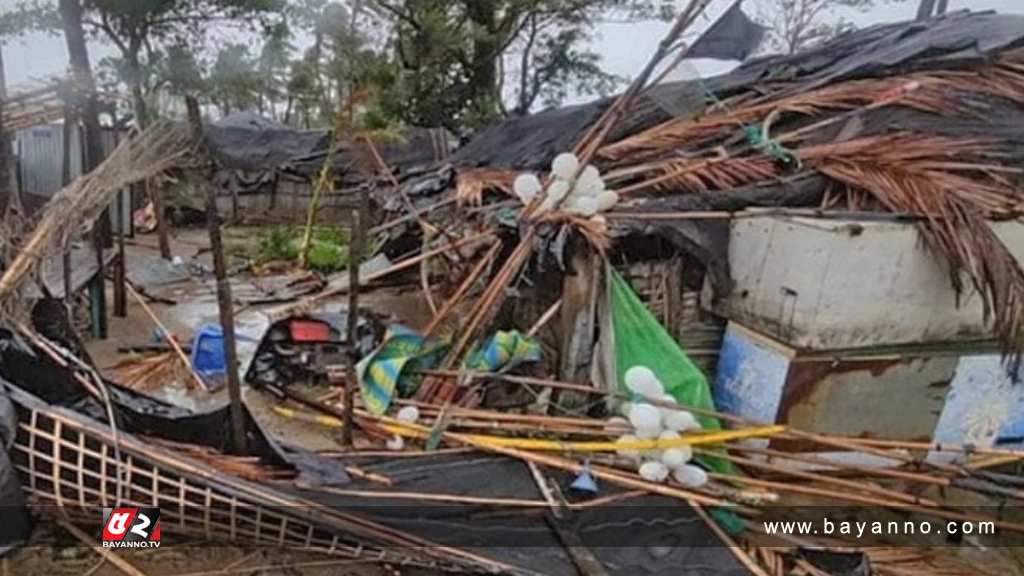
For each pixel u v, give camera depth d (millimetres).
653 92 6969
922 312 4469
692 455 4070
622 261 4961
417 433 4426
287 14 19422
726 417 4133
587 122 8133
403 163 13805
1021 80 5836
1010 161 5008
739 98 7152
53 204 5348
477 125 17469
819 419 4488
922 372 4566
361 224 3994
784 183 5164
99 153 8219
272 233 12344
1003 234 4578
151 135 6094
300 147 15828
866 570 3543
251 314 7895
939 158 5012
